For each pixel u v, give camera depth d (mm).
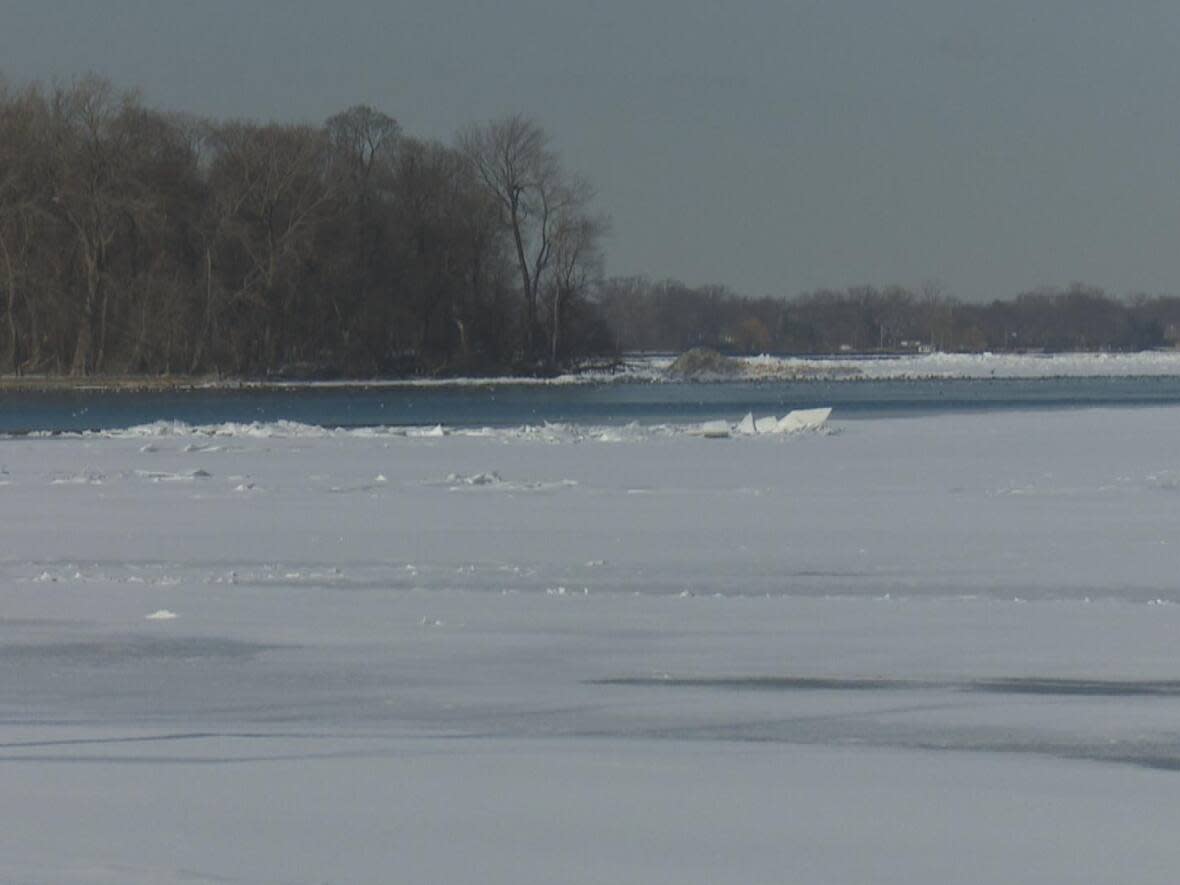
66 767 41969
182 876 32406
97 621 64750
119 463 143375
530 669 55719
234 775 41094
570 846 34750
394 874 32719
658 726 47531
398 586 74000
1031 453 151625
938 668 55375
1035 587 72938
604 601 69062
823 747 44719
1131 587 72750
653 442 167500
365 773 41406
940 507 104188
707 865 33438
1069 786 40250
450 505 106750
